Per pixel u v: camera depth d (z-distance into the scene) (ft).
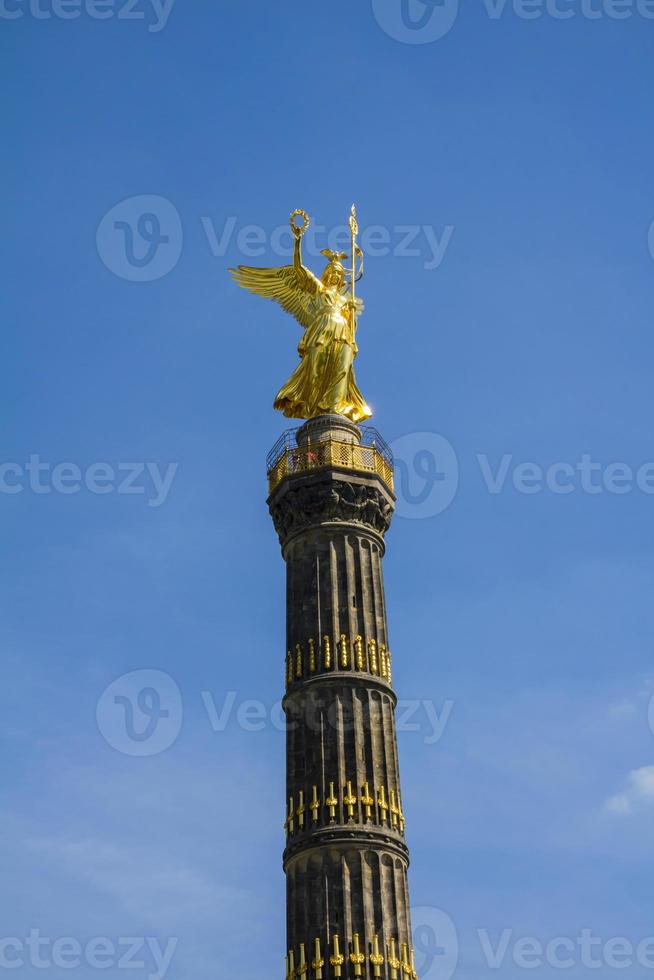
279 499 247.29
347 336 261.44
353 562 242.17
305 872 216.95
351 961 207.62
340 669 230.68
